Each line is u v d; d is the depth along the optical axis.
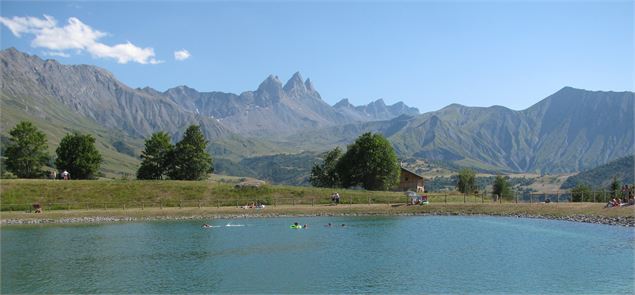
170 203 134.38
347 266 63.06
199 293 52.16
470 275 57.47
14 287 55.06
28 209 123.69
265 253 72.12
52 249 76.12
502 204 124.88
